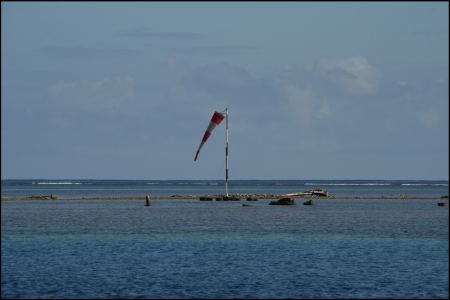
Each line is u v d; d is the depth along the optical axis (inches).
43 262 7386.8
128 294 5743.1
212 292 5836.6
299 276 6569.9
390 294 5797.2
